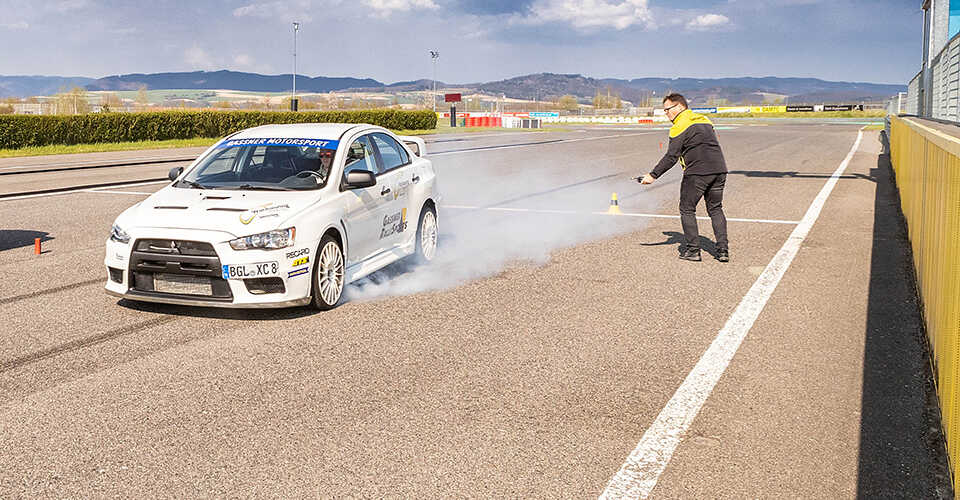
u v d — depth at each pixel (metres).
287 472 3.84
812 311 6.78
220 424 4.41
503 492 3.64
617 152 27.58
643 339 5.98
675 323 6.42
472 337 6.03
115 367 5.36
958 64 13.72
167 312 6.71
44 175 19.45
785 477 3.79
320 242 6.62
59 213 12.64
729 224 11.44
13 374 5.21
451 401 4.74
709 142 8.66
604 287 7.66
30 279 7.96
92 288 7.58
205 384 5.04
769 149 28.86
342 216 6.91
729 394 4.86
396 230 8.00
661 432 4.30
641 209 13.20
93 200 14.33
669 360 5.50
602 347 5.79
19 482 3.74
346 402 4.73
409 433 4.29
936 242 5.68
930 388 4.94
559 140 36.31
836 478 3.78
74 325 6.34
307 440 4.20
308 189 6.88
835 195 14.76
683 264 8.73
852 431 4.32
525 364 5.41
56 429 4.35
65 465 3.92
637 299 7.19
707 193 8.88
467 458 3.99
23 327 6.28
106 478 3.78
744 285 7.73
